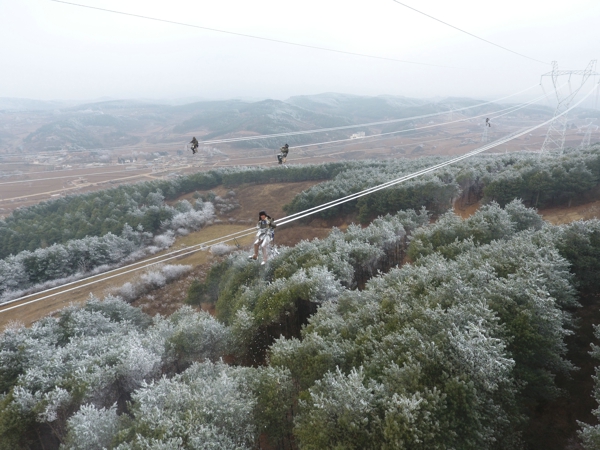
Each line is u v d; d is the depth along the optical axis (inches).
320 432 637.3
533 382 719.7
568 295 860.6
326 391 717.9
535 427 717.3
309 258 1640.0
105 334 1488.7
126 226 3189.0
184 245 3166.8
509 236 1333.7
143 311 2295.8
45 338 1430.9
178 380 981.2
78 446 794.8
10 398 1053.2
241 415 769.6
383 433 582.2
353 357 823.1
